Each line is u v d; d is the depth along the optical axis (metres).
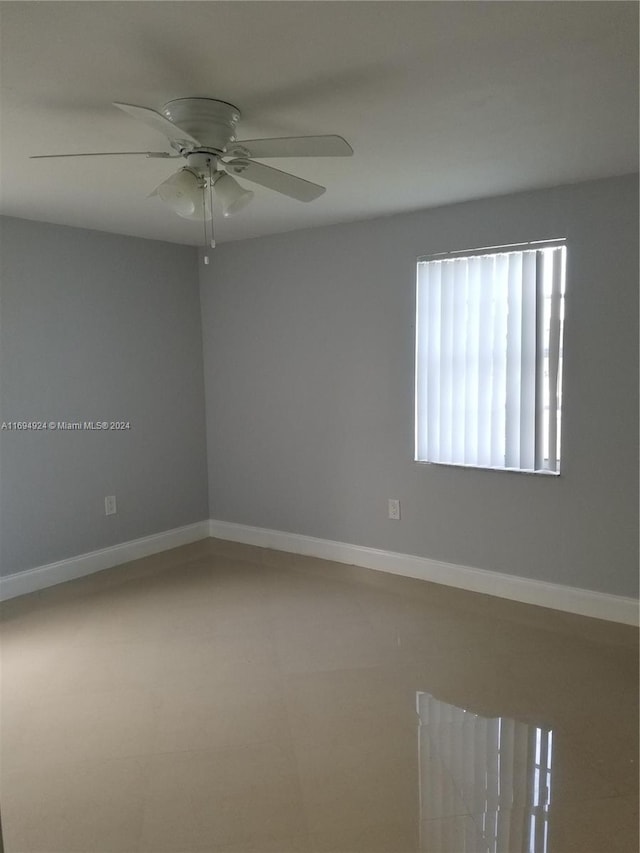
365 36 1.61
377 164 2.66
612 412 3.06
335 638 3.06
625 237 2.94
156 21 1.51
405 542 3.85
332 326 3.97
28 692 2.62
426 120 2.17
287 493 4.36
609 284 3.00
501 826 1.86
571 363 3.14
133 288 4.15
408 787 2.03
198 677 2.72
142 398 4.26
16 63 1.71
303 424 4.20
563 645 2.93
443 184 2.99
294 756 2.19
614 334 3.01
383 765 2.14
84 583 3.84
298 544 4.34
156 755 2.21
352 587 3.70
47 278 3.68
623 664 2.75
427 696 2.54
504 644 2.96
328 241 3.92
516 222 3.21
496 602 3.43
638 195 2.87
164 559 4.28
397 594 3.58
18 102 1.97
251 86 1.88
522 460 3.33
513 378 3.31
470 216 3.35
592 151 2.54
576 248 3.06
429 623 3.20
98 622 3.28
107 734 2.33
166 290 4.36
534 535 3.35
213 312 4.55
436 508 3.69
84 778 2.09
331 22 1.53
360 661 2.83
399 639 3.03
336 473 4.09
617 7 1.47
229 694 2.58
